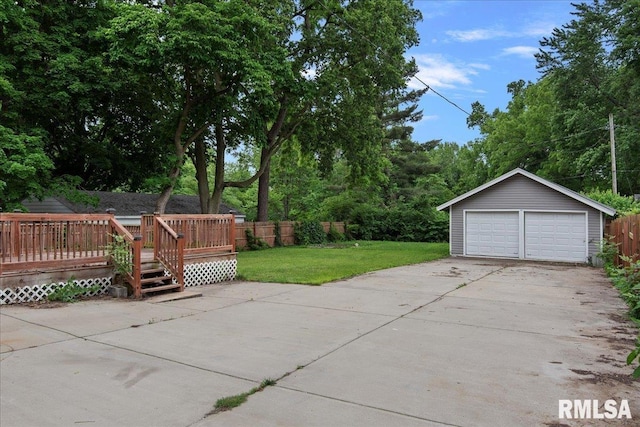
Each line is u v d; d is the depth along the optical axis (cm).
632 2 2292
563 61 2870
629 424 312
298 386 381
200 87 1608
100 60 1509
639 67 2383
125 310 705
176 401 349
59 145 1862
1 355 462
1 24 1426
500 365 442
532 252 1700
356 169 2477
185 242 973
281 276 1122
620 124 2681
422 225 2739
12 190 1351
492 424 311
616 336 564
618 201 1798
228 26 1393
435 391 371
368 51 1909
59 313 672
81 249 809
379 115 3609
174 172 1684
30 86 1523
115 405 340
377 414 326
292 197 3416
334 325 611
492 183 1764
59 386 378
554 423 313
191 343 515
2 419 315
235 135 2025
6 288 713
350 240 2809
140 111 1906
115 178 2222
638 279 782
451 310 721
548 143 3403
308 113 2180
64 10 1606
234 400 349
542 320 654
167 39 1321
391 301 799
